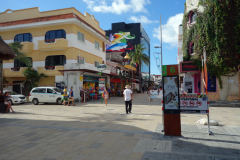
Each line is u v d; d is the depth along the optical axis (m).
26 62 18.31
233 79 15.74
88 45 24.34
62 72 20.42
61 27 21.34
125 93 10.98
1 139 5.99
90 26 24.03
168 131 6.02
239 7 14.97
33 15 22.69
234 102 15.23
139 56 42.56
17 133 6.72
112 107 14.51
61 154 4.61
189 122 8.08
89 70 20.19
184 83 21.89
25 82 22.17
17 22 22.42
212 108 13.42
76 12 21.88
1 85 13.25
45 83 21.67
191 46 19.20
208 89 16.48
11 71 22.41
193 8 18.41
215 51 15.61
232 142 5.26
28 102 21.11
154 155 4.39
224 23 15.12
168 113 6.04
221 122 8.10
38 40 21.09
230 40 15.12
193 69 17.14
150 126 7.40
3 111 12.05
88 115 10.61
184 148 4.83
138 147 4.97
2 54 9.29
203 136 5.87
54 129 7.23
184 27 20.25
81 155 4.52
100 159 4.26
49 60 21.97
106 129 7.05
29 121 9.05
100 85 18.92
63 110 13.08
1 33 23.56
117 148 4.96
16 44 17.91
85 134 6.40
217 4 15.34
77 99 19.86
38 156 4.51
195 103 6.14
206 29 15.88
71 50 20.88
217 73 15.77
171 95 6.03
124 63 49.56
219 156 4.27
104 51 29.72
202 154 4.40
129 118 9.33
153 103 17.20
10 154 4.67
